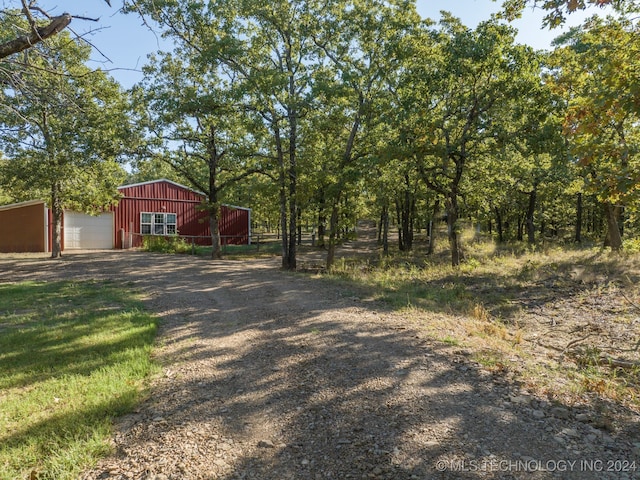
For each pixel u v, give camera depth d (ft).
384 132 52.39
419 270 51.39
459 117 46.78
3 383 14.85
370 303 29.48
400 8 49.83
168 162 65.46
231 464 9.80
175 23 49.44
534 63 40.40
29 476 9.39
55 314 26.81
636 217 27.32
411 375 14.82
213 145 67.97
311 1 52.65
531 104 41.98
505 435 10.57
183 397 13.73
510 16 19.74
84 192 60.34
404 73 49.47
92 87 29.68
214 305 29.81
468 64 43.06
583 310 27.02
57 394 13.83
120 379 15.10
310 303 29.58
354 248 99.14
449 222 51.80
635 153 19.76
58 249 64.13
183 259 64.90
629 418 11.54
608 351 19.08
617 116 17.49
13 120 26.40
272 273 49.21
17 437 11.03
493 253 63.46
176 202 91.09
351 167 52.26
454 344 18.44
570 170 57.82
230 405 13.07
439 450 9.95
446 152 44.78
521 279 38.04
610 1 16.34
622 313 25.38
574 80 28.19
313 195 55.01
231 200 95.30
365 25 50.31
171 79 59.26
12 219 77.30
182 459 9.99
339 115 50.55
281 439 10.92
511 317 26.78
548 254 53.42
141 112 58.03
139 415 12.42
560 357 18.02
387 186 65.72
